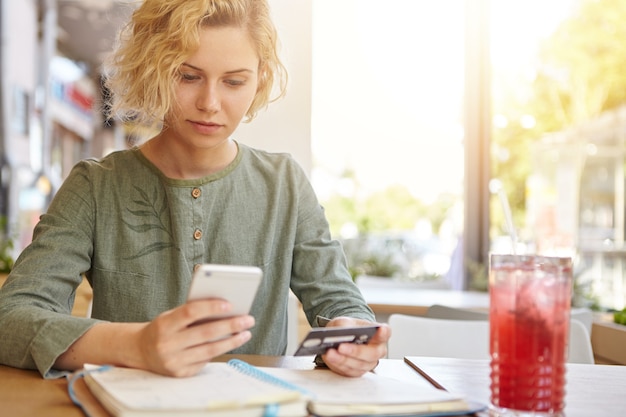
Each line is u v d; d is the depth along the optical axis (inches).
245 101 51.0
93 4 220.8
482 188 178.4
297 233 59.9
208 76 49.4
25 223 209.5
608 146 167.2
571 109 171.9
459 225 183.8
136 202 56.2
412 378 45.6
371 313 56.2
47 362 42.2
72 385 39.5
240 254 57.5
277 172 60.1
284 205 59.5
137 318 55.7
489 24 177.0
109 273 55.5
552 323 34.5
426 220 186.1
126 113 56.4
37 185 217.6
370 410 34.6
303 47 98.8
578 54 171.6
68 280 52.9
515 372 34.7
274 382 37.3
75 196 55.4
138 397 33.3
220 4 48.7
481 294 136.4
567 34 172.7
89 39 222.1
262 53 52.2
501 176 177.8
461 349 72.1
